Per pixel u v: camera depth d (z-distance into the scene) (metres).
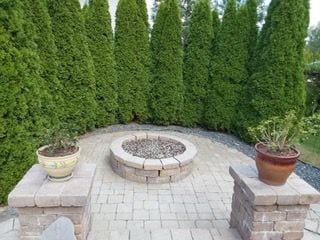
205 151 4.45
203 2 5.38
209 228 2.32
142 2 5.49
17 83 2.57
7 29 2.51
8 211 2.49
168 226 2.38
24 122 2.71
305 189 1.82
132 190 3.05
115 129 5.59
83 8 5.37
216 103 5.46
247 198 1.89
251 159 4.13
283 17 4.17
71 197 1.64
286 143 1.94
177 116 5.91
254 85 4.66
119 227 2.33
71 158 1.76
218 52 5.35
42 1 3.75
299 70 4.27
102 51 5.21
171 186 3.18
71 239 1.06
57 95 4.15
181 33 5.55
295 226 1.84
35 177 1.87
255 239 1.84
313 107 5.09
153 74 5.79
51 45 3.90
